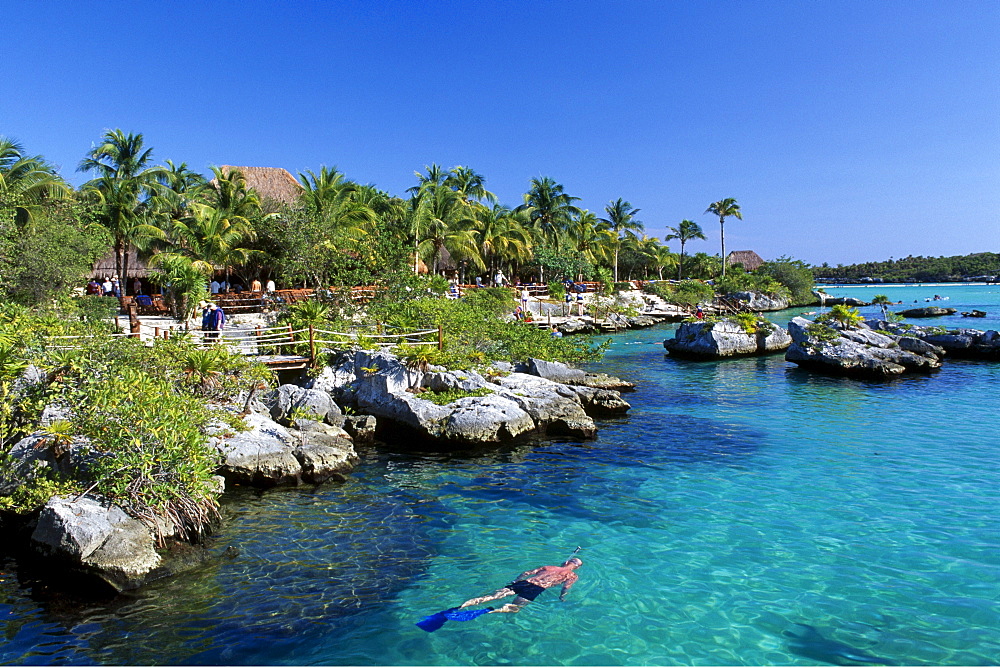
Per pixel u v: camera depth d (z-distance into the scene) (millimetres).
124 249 37156
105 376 12336
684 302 59938
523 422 16906
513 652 7508
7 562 9539
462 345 22312
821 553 10062
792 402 21938
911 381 25703
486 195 56938
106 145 38844
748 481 13594
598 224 73000
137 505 9875
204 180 43906
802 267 82375
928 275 158625
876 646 7574
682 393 23734
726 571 9508
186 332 18312
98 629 7906
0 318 16969
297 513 11781
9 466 10672
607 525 11297
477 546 10453
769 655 7422
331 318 26094
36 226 25328
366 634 7867
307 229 31578
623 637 7805
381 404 17531
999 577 9203
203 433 12523
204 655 7383
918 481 13406
